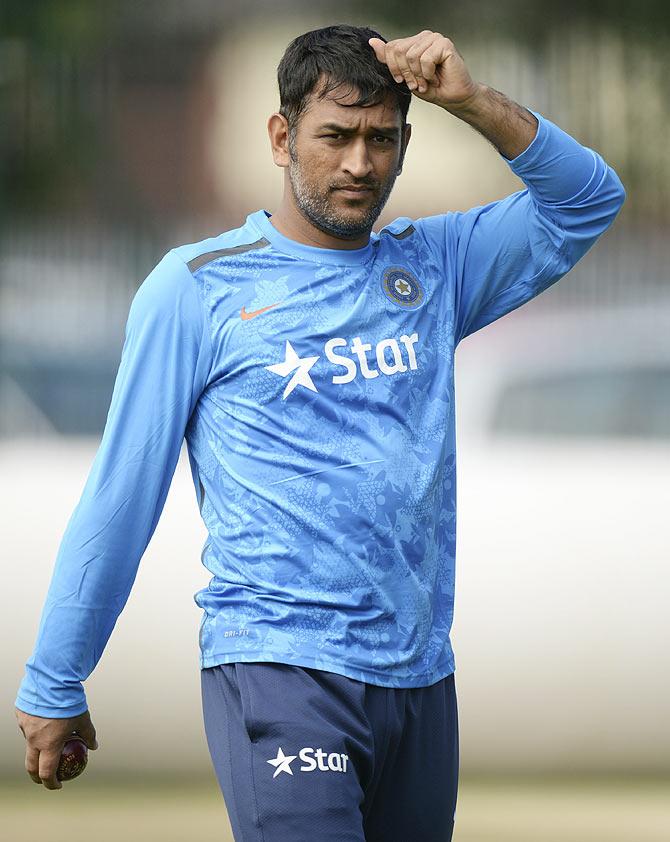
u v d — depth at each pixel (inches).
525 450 981.2
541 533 924.0
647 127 1895.9
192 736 924.6
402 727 462.6
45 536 920.9
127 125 2188.7
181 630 916.6
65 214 1920.5
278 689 448.5
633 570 920.9
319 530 453.4
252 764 448.5
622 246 1804.9
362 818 451.2
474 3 1918.1
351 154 456.4
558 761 930.1
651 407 1120.2
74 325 1798.7
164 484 466.6
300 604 451.8
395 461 459.2
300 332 460.1
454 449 481.4
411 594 461.1
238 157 2471.7
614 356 1136.8
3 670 922.1
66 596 458.9
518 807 888.9
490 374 1130.7
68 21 1897.1
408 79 464.1
